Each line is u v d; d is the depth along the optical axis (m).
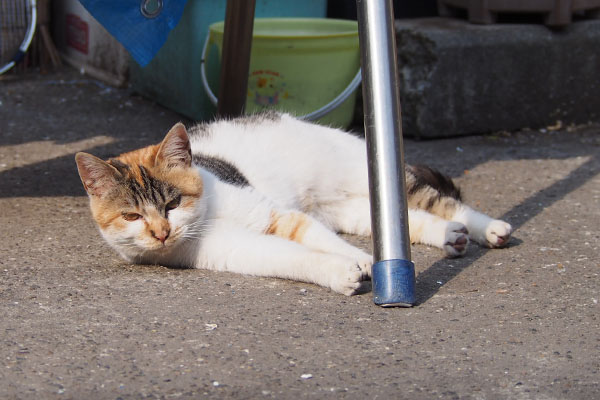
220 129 2.75
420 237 2.65
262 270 2.52
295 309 2.42
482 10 3.42
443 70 3.30
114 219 2.51
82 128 3.45
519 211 2.81
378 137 2.41
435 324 2.38
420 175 2.74
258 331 2.36
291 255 2.50
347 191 2.74
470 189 2.95
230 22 2.94
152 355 2.31
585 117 3.62
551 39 3.44
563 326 2.38
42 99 3.94
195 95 3.49
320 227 2.57
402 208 2.42
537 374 2.27
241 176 2.64
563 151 3.21
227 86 2.98
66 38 4.68
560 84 3.52
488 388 2.25
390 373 2.28
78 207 2.84
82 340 2.34
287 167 2.70
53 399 2.23
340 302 2.44
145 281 2.51
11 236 2.69
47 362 2.29
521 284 2.50
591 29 3.51
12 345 2.32
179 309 2.42
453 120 3.39
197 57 3.43
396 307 2.42
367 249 2.66
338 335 2.35
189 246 2.55
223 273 2.54
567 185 2.96
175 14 2.74
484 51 3.35
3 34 4.39
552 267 2.55
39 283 2.50
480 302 2.44
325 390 2.25
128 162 2.55
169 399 2.23
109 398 2.23
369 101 2.42
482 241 2.64
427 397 2.24
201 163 2.62
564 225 2.74
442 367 2.29
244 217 2.56
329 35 3.19
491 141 3.36
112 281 2.51
